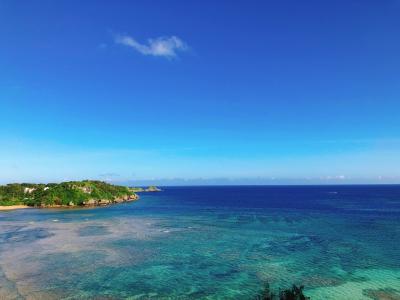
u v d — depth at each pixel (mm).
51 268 39219
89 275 36594
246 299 30000
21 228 72875
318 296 30281
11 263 41406
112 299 30000
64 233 64875
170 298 30297
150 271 38125
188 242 54344
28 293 31141
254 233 63094
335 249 48219
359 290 31688
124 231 66875
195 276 36312
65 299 29812
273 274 36719
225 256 44719
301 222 79125
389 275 35906
